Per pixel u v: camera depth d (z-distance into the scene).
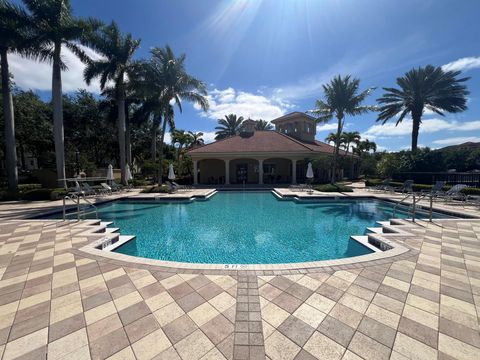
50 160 25.77
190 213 11.48
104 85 20.14
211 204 13.90
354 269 4.04
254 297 3.22
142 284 3.59
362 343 2.36
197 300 3.16
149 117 25.12
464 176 14.69
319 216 10.74
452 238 5.77
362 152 38.06
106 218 10.50
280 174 27.30
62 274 3.95
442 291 3.34
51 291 3.41
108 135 31.92
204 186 22.97
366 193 15.94
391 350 2.27
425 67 20.77
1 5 13.90
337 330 2.55
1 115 19.27
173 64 18.28
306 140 30.16
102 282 3.66
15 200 14.20
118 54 19.94
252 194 18.39
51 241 5.78
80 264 4.35
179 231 8.55
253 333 2.52
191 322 2.71
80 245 5.45
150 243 7.29
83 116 28.52
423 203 11.65
